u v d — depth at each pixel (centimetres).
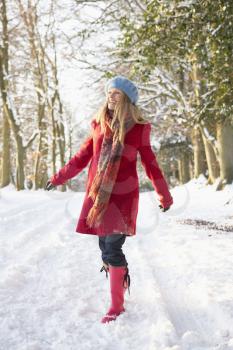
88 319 298
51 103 2766
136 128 322
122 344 255
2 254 503
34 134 2641
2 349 242
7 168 2764
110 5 1513
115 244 315
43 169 3697
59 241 585
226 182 1677
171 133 2736
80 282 388
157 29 919
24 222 805
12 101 2523
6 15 2459
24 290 361
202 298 338
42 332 273
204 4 809
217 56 876
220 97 1017
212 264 452
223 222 870
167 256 507
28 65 2712
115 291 307
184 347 249
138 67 1183
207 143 1923
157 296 337
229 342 251
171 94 1883
